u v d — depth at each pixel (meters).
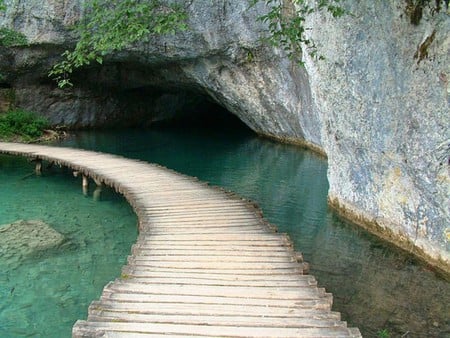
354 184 9.81
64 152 15.44
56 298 6.78
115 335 4.39
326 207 11.30
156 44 18.36
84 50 6.26
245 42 17.09
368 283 7.12
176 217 8.38
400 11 6.98
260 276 5.74
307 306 4.95
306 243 8.88
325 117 10.40
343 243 8.83
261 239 7.11
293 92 17.91
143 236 7.31
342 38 8.68
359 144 9.01
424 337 5.70
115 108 26.23
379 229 9.03
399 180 8.09
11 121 20.89
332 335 4.39
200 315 4.77
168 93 28.41
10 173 15.14
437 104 6.57
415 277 7.26
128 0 6.05
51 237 8.86
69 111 24.28
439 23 6.33
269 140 23.45
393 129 7.76
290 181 14.38
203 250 6.66
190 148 21.02
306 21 10.38
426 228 7.59
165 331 4.46
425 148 6.98
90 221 10.30
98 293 6.93
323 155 18.42
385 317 6.15
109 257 8.23
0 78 20.38
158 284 5.51
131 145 21.48
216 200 9.57
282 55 16.59
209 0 16.80
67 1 18.02
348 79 8.80
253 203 9.31
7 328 6.03
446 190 6.81
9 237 8.80
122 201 11.98
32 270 7.63
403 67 7.21
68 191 13.00
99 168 12.89
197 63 19.55
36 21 18.48
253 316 4.75
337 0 6.85
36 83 22.31
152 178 11.71
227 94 20.80
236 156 18.98
